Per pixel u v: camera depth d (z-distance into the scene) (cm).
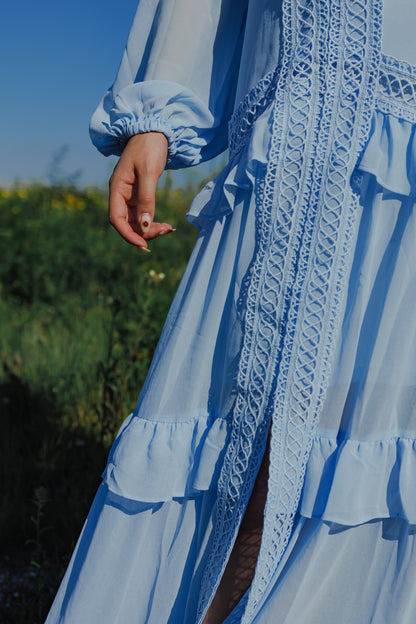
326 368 128
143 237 143
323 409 131
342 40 129
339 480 127
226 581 144
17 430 304
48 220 699
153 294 355
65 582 145
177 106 142
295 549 136
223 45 153
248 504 142
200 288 139
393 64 128
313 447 131
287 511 129
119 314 362
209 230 141
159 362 140
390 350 128
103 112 154
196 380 138
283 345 129
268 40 138
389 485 131
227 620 140
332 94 129
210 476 136
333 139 128
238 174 133
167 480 136
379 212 128
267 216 129
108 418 297
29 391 326
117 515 139
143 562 141
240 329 133
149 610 143
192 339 139
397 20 129
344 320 130
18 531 242
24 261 626
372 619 136
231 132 145
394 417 131
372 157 124
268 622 134
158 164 139
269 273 130
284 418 128
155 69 146
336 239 126
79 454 285
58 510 243
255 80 139
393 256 129
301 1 131
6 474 263
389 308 128
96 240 653
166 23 148
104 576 139
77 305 545
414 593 135
